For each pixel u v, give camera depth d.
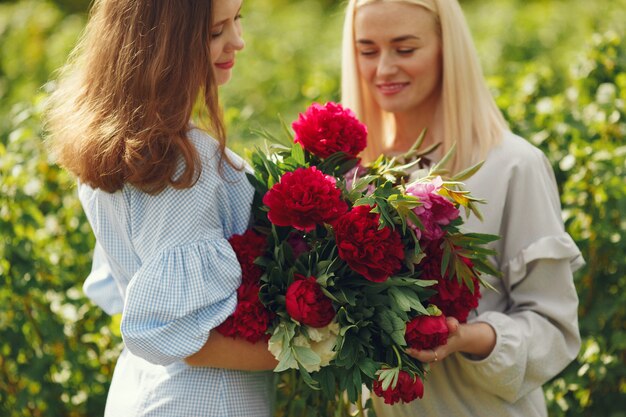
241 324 1.85
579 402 2.99
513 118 3.18
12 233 2.85
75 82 1.96
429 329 1.88
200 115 1.93
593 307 2.99
